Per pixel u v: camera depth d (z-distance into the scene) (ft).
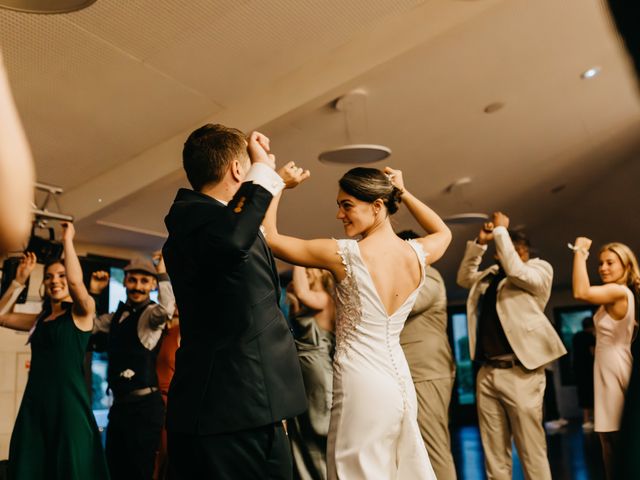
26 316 12.25
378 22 15.03
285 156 20.88
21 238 1.70
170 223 5.44
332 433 6.32
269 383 5.24
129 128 16.85
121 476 11.86
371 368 6.28
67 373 10.50
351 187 6.82
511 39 18.03
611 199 36.32
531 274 11.33
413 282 6.76
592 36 19.29
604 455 11.43
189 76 15.16
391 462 6.18
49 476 10.16
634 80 1.57
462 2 14.76
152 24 13.11
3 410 20.86
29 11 7.83
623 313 11.19
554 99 23.12
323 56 15.84
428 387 10.80
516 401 11.33
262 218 5.01
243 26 13.82
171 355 13.79
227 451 5.07
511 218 35.96
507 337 11.39
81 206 19.11
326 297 11.65
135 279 12.89
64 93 14.80
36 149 16.87
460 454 21.58
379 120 20.01
